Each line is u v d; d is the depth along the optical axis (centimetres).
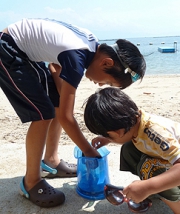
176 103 440
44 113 184
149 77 792
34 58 187
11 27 190
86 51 176
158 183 141
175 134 157
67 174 221
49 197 184
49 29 182
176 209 162
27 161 191
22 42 185
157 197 176
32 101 183
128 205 167
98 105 150
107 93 155
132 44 181
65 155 255
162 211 176
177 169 140
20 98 185
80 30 189
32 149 187
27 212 181
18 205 188
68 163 230
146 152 164
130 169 190
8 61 179
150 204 167
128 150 185
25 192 192
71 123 173
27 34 185
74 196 196
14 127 351
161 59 1544
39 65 204
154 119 158
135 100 470
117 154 251
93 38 188
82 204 187
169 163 158
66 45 172
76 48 172
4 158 251
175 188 154
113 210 180
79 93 557
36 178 191
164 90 556
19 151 264
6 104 481
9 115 408
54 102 210
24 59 185
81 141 180
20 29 188
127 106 151
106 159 197
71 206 185
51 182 215
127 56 174
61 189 205
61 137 305
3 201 193
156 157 164
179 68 1143
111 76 178
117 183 207
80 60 171
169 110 400
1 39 182
